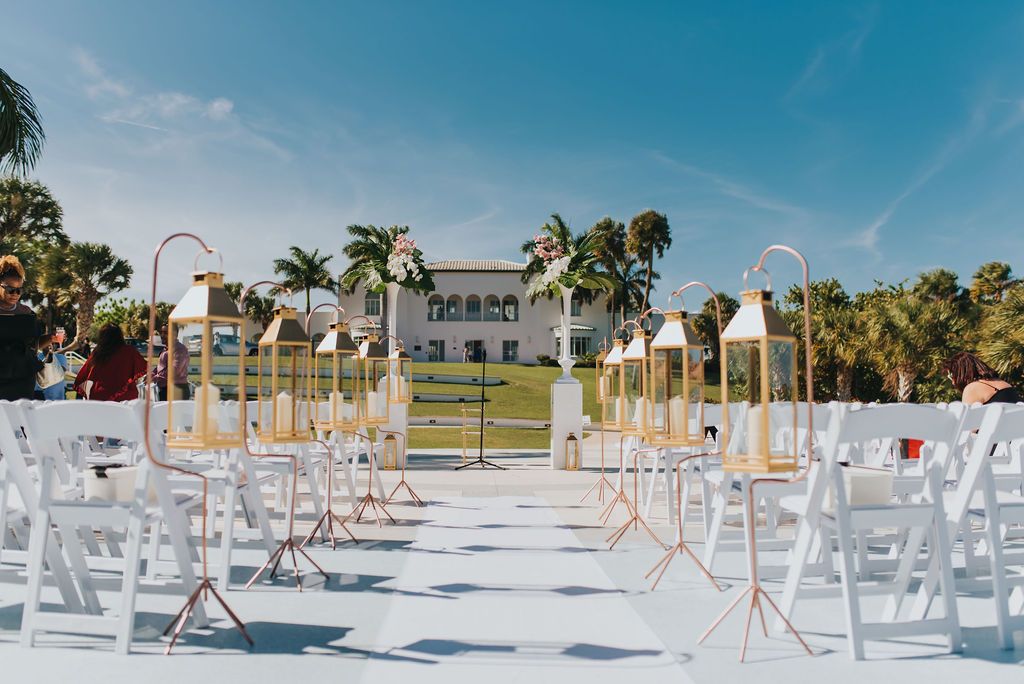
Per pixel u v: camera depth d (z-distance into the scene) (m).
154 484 2.72
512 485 7.65
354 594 3.45
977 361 5.31
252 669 2.47
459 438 14.66
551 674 2.44
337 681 2.36
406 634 2.86
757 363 2.54
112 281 32.44
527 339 46.81
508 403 23.83
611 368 5.52
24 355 5.63
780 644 2.78
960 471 4.41
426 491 7.17
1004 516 2.85
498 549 4.47
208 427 2.59
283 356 3.40
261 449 5.22
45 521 2.74
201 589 2.82
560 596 3.43
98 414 2.70
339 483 7.66
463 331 46.50
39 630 2.89
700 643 2.78
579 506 6.24
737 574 3.88
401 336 46.00
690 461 4.51
